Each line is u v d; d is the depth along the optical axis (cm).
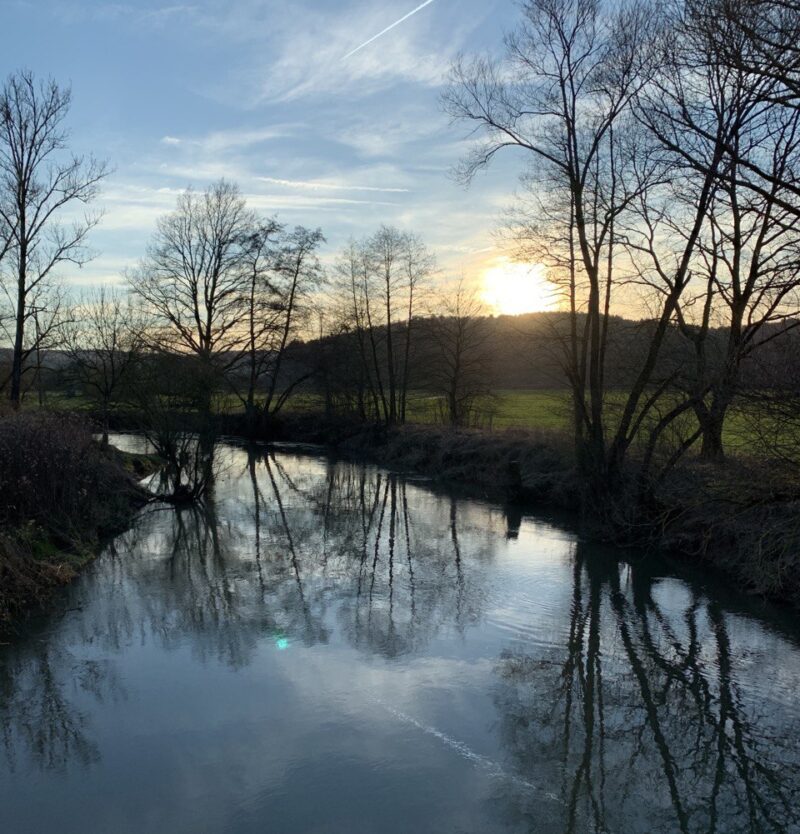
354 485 2612
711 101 1380
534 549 1605
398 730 771
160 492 2238
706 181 1378
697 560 1452
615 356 1914
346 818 619
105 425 2381
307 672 918
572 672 935
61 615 1125
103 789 659
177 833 596
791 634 1071
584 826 619
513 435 2655
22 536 1244
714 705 852
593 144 1681
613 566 1455
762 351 1161
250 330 4097
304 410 4416
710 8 970
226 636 1041
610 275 1825
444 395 3703
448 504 2197
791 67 868
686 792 677
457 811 632
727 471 1295
